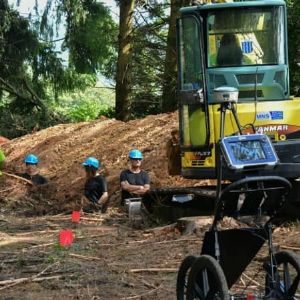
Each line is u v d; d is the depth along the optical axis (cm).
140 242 1004
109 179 1576
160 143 1684
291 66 2508
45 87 3247
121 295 746
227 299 548
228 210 591
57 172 1838
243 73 1078
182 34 1105
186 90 1096
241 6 1082
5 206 1457
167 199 1236
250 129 1062
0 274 841
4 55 3088
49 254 923
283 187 576
